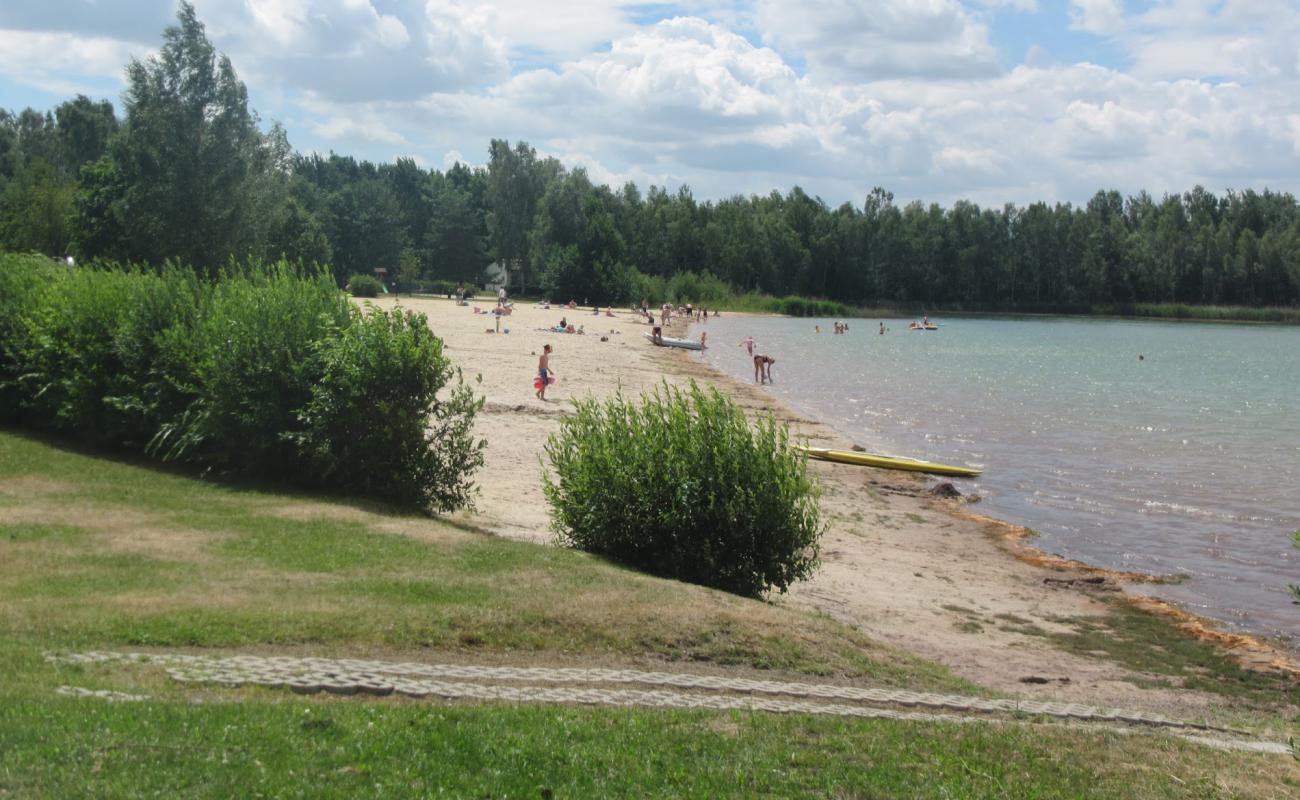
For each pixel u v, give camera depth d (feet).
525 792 19.74
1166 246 459.73
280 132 198.08
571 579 38.01
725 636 33.94
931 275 479.00
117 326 60.29
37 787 17.53
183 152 179.01
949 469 87.76
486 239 438.81
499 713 24.21
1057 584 55.06
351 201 396.78
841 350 241.76
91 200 202.59
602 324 272.72
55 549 37.22
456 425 54.90
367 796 18.70
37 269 73.72
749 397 134.51
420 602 33.50
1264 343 300.40
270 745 20.54
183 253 181.06
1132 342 300.40
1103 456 97.30
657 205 469.57
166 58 179.73
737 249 446.19
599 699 26.78
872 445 101.24
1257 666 42.73
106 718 20.95
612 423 47.39
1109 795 22.44
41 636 27.30
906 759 23.61
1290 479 86.12
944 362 212.43
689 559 43.88
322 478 51.90
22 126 387.34
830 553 57.41
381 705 24.11
